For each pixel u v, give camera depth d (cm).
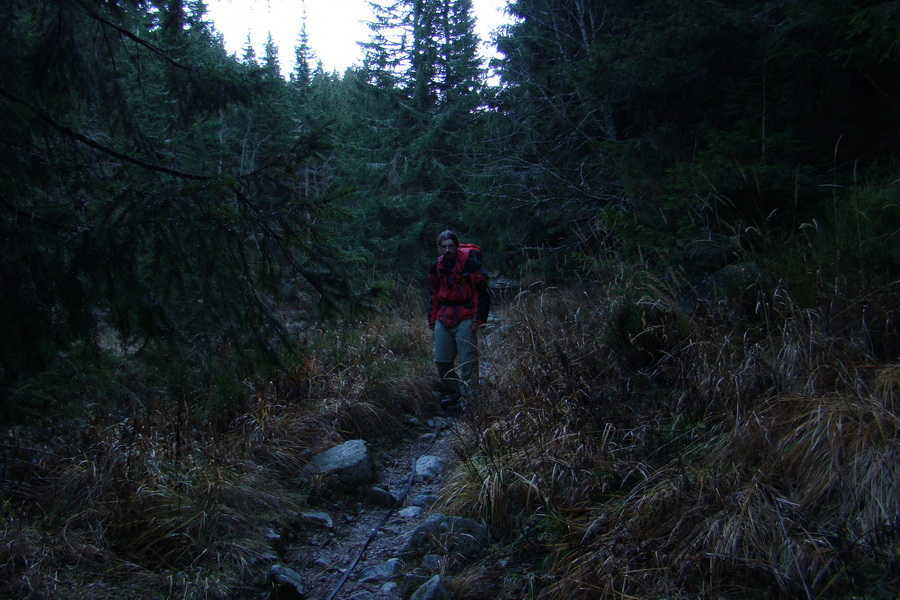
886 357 310
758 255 450
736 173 488
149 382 497
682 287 514
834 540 219
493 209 1009
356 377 571
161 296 306
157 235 294
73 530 297
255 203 366
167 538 301
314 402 518
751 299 410
